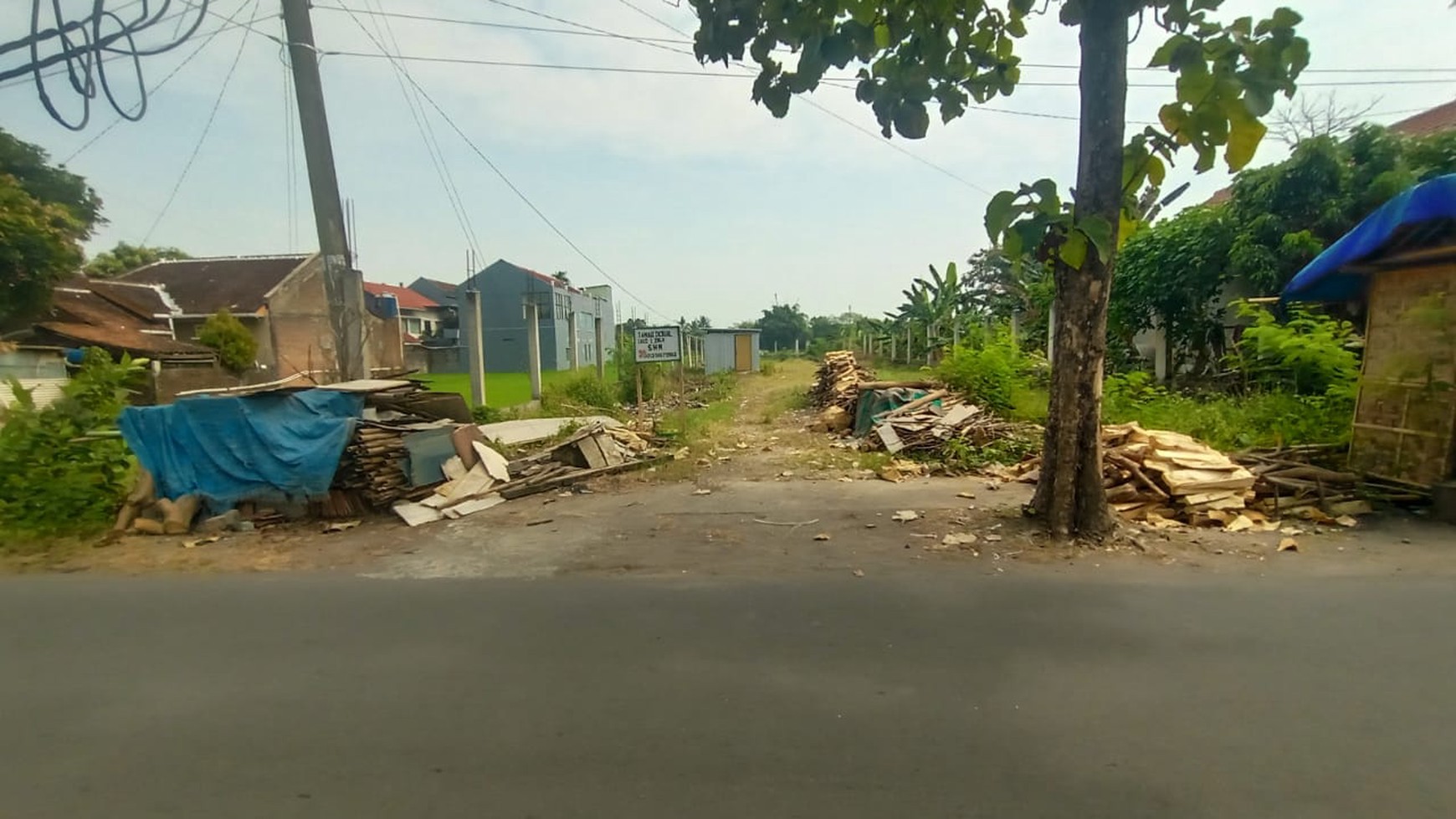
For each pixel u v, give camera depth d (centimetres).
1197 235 1409
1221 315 1444
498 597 480
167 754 295
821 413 1577
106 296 2817
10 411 768
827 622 420
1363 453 731
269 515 741
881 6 432
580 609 452
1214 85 469
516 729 309
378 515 753
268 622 439
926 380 1352
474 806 257
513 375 3694
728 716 315
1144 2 498
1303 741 286
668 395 2106
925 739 294
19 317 1912
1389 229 669
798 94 451
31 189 1942
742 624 420
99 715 327
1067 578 489
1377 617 411
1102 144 552
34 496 699
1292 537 582
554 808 254
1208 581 478
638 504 763
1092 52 549
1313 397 891
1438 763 270
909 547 572
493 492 806
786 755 284
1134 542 567
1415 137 1262
